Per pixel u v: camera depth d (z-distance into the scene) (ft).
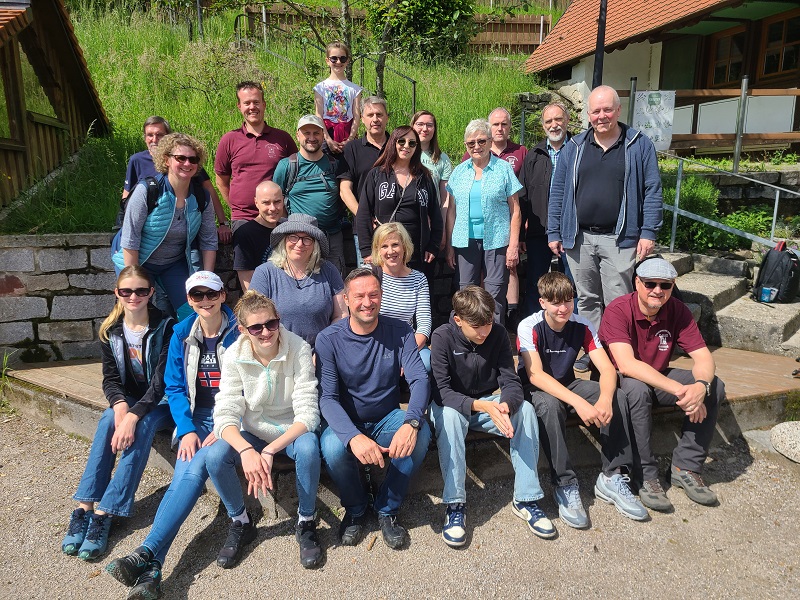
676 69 35.01
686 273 20.04
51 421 13.51
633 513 10.42
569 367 11.36
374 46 21.70
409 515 10.62
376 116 14.43
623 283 13.37
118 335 10.63
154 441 11.84
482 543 9.84
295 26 22.25
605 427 10.86
